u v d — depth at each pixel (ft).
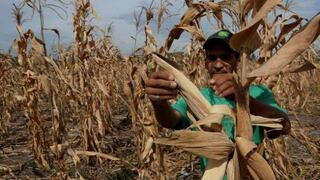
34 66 19.74
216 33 8.11
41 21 17.06
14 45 19.48
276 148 17.47
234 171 6.91
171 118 8.13
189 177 18.01
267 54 7.48
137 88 16.26
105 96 27.68
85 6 23.29
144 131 16.10
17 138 28.66
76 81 24.07
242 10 6.59
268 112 7.41
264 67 6.32
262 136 8.00
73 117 28.43
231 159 7.02
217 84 7.02
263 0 6.35
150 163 15.99
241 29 6.46
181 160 18.76
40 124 20.49
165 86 7.35
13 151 24.49
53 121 17.26
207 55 8.27
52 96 17.46
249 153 6.74
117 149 22.85
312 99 39.32
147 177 16.11
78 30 23.35
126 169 19.42
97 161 20.92
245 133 6.76
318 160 19.93
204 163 8.50
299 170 19.19
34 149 20.26
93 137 21.63
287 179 17.16
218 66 8.07
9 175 19.84
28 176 19.53
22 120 36.09
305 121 31.04
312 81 38.45
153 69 10.02
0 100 37.96
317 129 28.48
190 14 9.18
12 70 34.06
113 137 26.11
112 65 33.37
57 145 17.02
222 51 8.02
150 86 7.50
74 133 26.17
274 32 13.99
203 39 9.31
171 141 7.04
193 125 7.06
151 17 16.55
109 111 27.84
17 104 40.04
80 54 23.30
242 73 6.56
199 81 20.42
